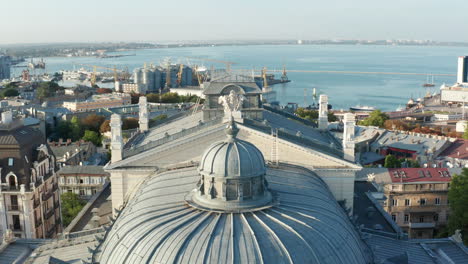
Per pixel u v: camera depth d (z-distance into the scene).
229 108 63.41
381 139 195.25
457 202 94.88
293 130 77.50
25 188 87.69
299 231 40.78
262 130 62.88
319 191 53.19
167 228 41.16
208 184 43.94
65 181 135.88
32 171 89.62
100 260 44.03
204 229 40.41
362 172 123.00
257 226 40.88
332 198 55.66
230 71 82.12
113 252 42.38
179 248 38.56
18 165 88.00
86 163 162.50
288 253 38.31
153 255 39.03
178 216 42.84
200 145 61.00
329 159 61.88
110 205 74.62
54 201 99.44
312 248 39.59
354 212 73.31
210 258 37.62
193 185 49.59
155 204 46.81
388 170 123.81
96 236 49.94
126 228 44.22
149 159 61.69
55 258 49.44
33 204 88.88
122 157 62.62
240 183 42.94
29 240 62.00
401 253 57.22
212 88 73.50
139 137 85.56
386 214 71.00
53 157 99.62
